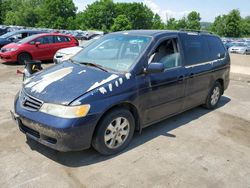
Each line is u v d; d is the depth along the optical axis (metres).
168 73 4.52
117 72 3.97
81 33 47.84
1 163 3.59
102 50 4.65
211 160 3.95
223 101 7.14
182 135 4.74
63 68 4.21
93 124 3.48
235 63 14.20
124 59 4.25
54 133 3.32
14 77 9.17
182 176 3.52
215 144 4.48
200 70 5.31
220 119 5.68
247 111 6.37
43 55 12.83
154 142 4.39
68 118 3.31
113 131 3.81
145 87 4.10
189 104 5.27
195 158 3.98
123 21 92.75
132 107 4.07
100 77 3.80
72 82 3.69
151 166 3.69
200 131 4.97
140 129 4.28
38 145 4.08
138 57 4.15
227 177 3.57
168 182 3.38
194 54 5.25
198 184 3.38
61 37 13.56
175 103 4.83
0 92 7.00
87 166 3.62
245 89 8.81
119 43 4.59
